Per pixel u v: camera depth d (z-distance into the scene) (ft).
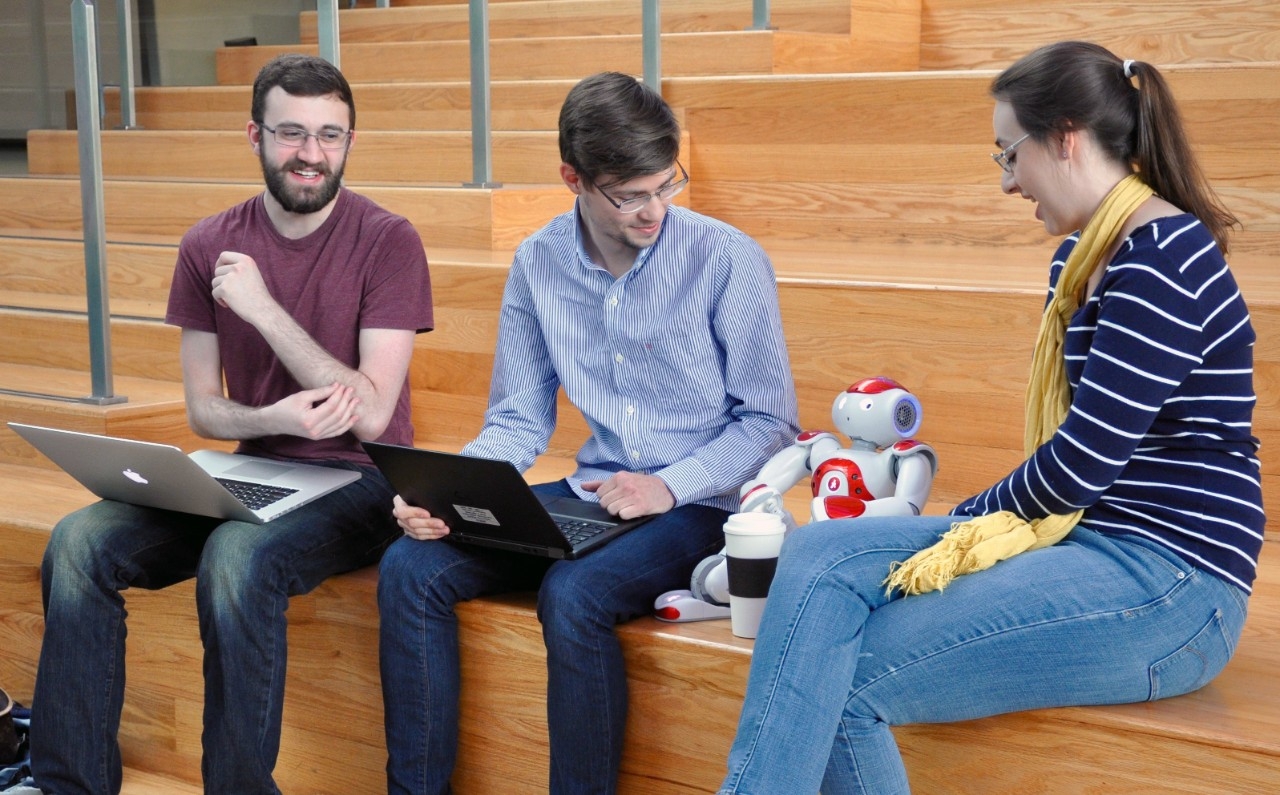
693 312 5.66
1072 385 4.53
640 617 5.58
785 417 5.70
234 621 5.58
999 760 4.76
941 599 4.42
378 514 6.16
